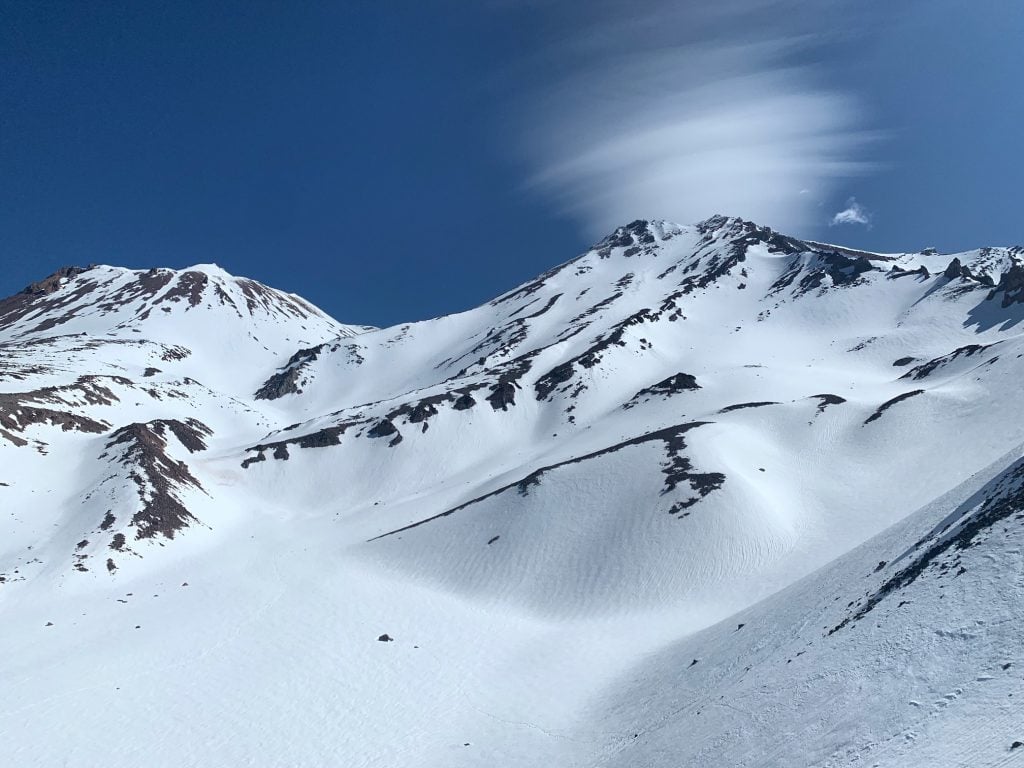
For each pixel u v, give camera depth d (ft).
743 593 158.61
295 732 116.88
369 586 194.39
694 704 95.55
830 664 77.10
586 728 110.93
